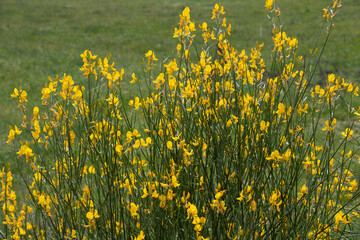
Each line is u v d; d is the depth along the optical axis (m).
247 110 2.16
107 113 2.19
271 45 11.95
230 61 2.19
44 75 10.05
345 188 2.52
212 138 2.20
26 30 17.67
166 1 23.11
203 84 2.24
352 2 20.19
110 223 2.21
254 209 2.03
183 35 2.14
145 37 15.73
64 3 24.77
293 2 20.36
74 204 2.30
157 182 2.10
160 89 2.20
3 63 11.52
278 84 2.25
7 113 7.08
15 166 4.71
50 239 2.39
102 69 2.16
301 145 2.28
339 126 5.21
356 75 9.21
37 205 2.15
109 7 22.84
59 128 2.23
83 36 16.53
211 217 2.21
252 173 2.24
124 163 2.17
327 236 2.38
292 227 2.27
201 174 2.35
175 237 2.11
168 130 2.22
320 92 2.21
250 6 20.02
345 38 13.59
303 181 3.46
